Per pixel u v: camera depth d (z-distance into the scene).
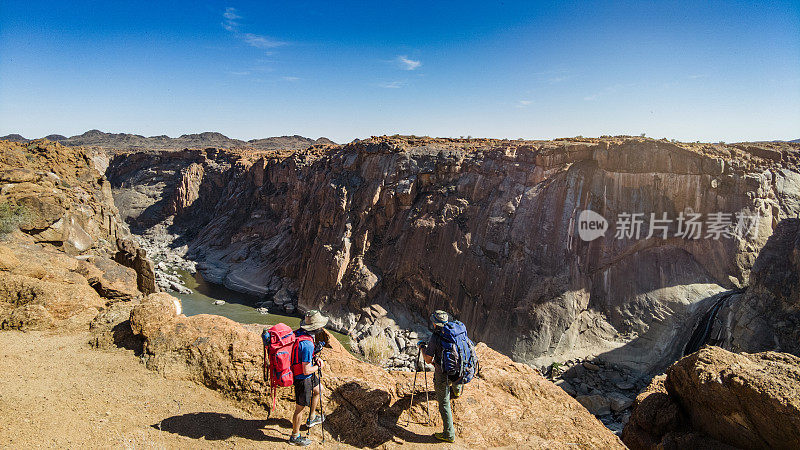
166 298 8.70
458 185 48.56
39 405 6.30
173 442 5.82
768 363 8.55
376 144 55.38
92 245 36.56
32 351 8.10
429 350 6.32
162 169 103.06
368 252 49.72
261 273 60.03
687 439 8.70
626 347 36.53
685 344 35.62
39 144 47.88
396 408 6.98
